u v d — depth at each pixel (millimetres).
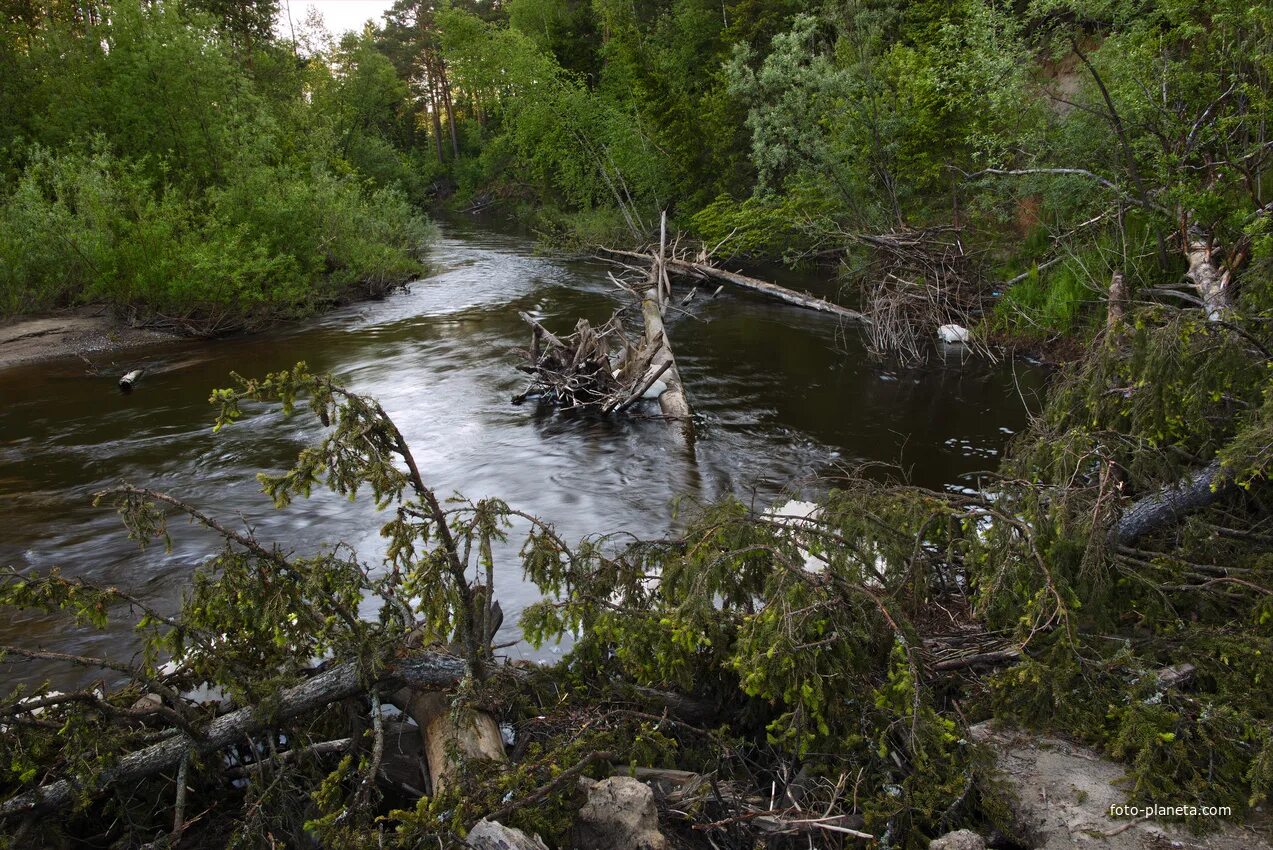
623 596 3602
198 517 2891
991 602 3516
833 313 14320
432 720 2955
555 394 9719
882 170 13984
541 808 2418
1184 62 8945
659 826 2645
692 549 3492
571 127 25422
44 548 6000
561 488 7070
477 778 2537
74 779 2709
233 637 3150
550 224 25875
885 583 3471
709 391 9883
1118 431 4414
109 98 17516
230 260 13523
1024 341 11000
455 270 20688
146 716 3020
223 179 17562
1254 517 4188
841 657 2934
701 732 3076
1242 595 3525
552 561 3418
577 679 3246
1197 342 4051
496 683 3090
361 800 2580
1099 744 2945
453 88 57781
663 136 22781
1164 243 9508
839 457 7598
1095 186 9969
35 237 13812
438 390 10156
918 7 15688
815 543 3410
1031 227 12812
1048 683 3025
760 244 18203
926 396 9461
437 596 2881
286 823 2775
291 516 6594
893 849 2514
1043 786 2740
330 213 16812
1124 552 3869
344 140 35656
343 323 14586
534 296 16859
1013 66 10664
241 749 3174
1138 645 3373
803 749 2732
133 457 7984
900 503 3900
